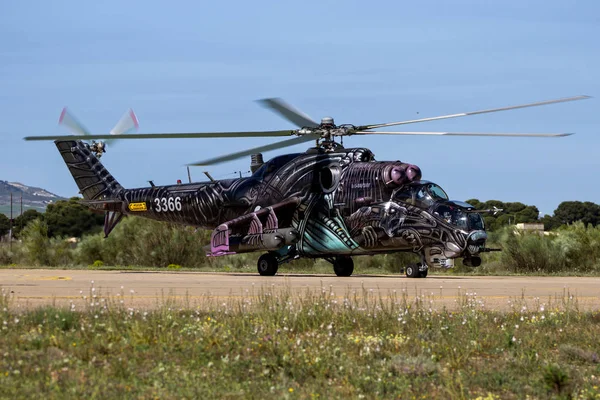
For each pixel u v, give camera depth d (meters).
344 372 22.64
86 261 111.19
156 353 23.75
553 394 21.47
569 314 32.88
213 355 23.91
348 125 67.31
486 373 23.20
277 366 22.77
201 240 107.44
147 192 83.38
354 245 67.19
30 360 22.12
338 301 37.88
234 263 106.12
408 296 43.06
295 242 69.69
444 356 25.53
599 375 23.80
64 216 168.75
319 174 69.19
